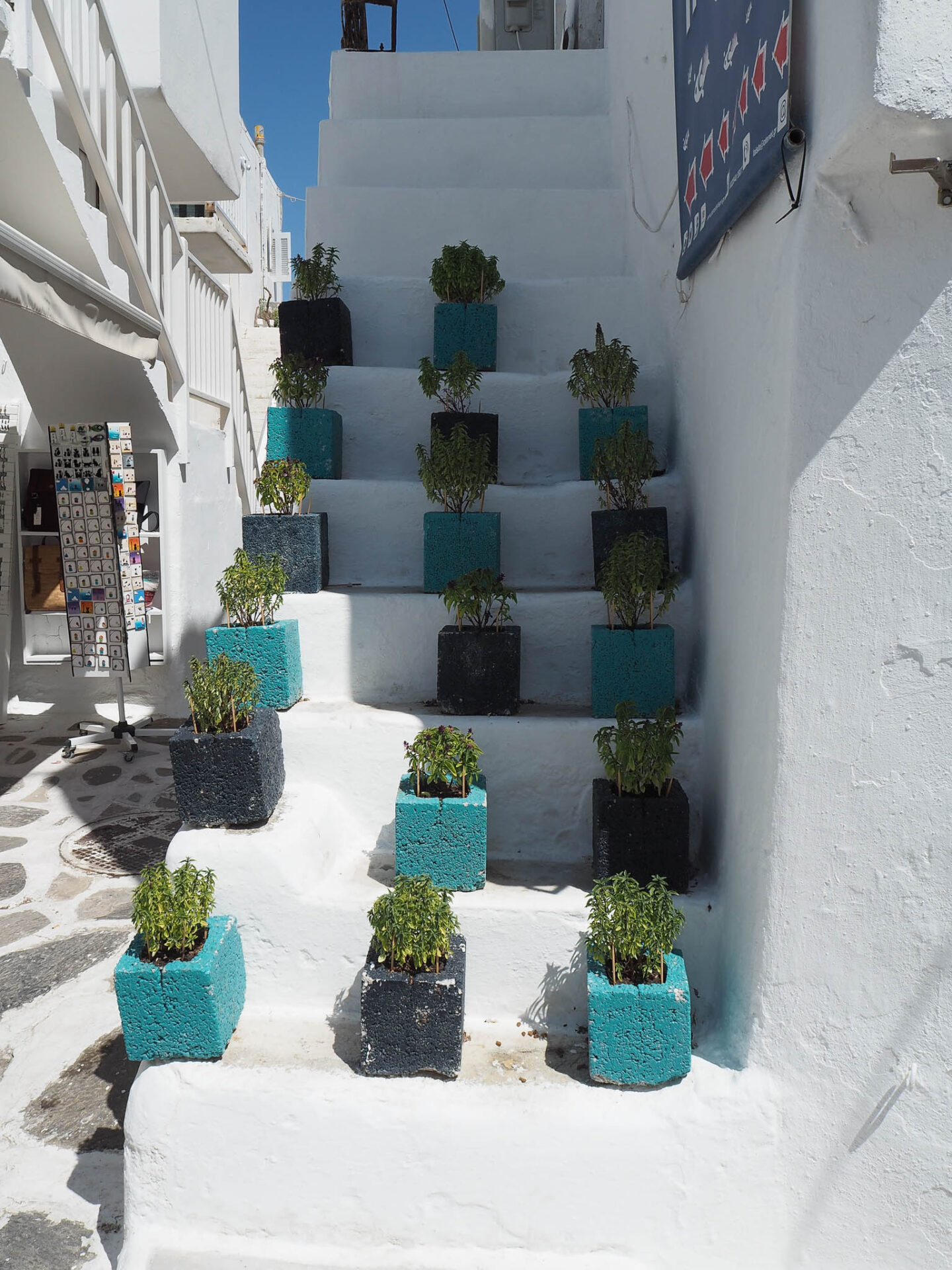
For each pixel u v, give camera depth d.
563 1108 2.40
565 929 2.76
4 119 4.45
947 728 2.23
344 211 5.48
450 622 3.61
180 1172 2.45
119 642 6.34
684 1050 2.42
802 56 2.18
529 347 4.87
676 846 2.82
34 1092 3.08
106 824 5.29
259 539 3.72
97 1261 2.44
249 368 13.25
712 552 3.19
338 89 6.13
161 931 2.51
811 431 2.23
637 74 4.89
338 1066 2.55
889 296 2.14
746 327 2.73
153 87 6.15
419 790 2.93
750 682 2.63
